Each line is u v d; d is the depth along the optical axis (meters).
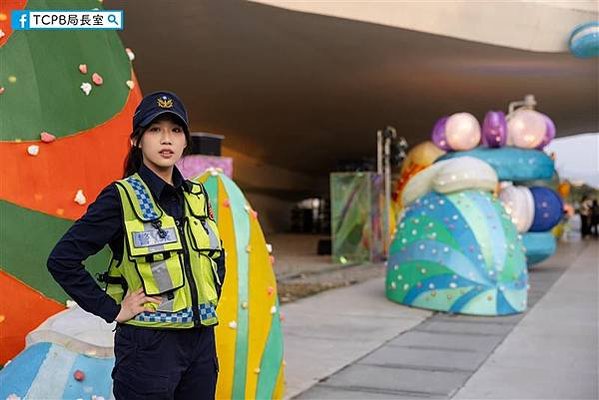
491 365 6.71
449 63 16.42
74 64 4.65
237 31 13.27
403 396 5.66
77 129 4.54
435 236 9.96
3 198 4.09
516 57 15.69
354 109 22.64
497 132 13.91
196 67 16.33
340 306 10.38
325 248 20.45
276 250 22.33
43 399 3.42
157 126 2.72
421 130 27.62
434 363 6.80
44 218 4.23
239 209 4.84
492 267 9.54
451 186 10.02
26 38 4.44
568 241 28.64
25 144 4.25
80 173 4.48
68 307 4.23
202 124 24.36
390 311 9.86
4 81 4.27
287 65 16.34
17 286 4.05
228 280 4.55
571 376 6.28
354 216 18.08
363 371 6.48
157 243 2.61
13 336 4.01
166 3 11.51
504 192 14.09
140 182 2.70
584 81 18.95
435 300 9.81
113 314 2.58
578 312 9.80
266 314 4.73
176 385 2.63
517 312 9.67
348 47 14.69
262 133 26.30
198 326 2.68
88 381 3.54
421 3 12.94
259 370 4.58
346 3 12.14
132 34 13.34
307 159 31.66
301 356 7.09
